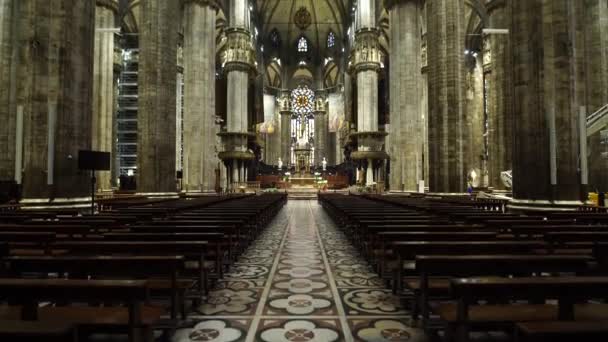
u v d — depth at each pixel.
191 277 5.66
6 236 5.33
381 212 10.71
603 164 15.38
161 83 20.17
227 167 39.94
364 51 40.38
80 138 11.95
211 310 5.12
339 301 5.52
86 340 3.59
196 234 5.32
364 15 40.56
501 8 25.39
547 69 10.58
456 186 18.98
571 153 10.41
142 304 3.68
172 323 3.94
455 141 19.09
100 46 26.69
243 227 9.45
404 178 30.30
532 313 3.36
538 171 10.77
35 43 11.16
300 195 46.41
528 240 5.27
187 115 30.55
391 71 31.97
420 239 5.27
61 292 2.61
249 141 43.59
